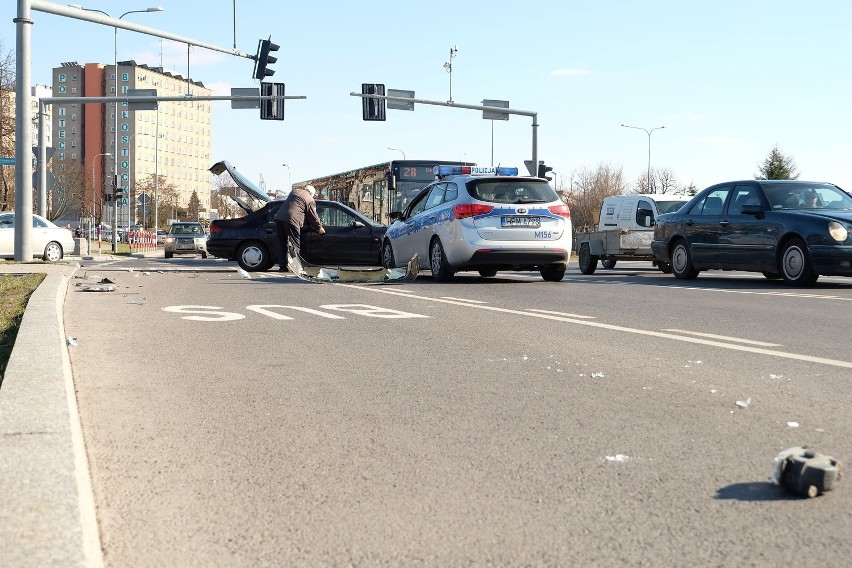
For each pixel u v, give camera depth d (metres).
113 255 43.12
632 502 3.45
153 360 6.84
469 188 15.58
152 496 3.55
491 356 7.02
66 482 3.13
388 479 3.77
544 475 3.81
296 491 3.61
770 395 5.41
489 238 15.28
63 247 28.58
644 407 5.10
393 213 18.69
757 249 15.59
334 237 21.00
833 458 3.64
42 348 6.17
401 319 9.63
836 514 3.29
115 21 23.97
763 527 3.17
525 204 15.48
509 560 2.89
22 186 20.92
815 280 14.84
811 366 6.45
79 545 2.59
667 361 6.71
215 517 3.31
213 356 7.04
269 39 31.06
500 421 4.79
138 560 2.90
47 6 21.56
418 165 29.41
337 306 11.16
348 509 3.39
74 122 187.38
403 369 6.43
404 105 34.44
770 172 96.88
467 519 3.28
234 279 16.41
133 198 136.75
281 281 15.88
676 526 3.19
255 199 27.67
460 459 4.06
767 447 4.21
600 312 10.41
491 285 15.23
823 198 15.97
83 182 103.25
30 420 4.03
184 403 5.28
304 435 4.51
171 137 198.38
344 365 6.61
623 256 22.25
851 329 8.70
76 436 3.97
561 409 5.07
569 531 3.15
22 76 20.89
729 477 3.75
